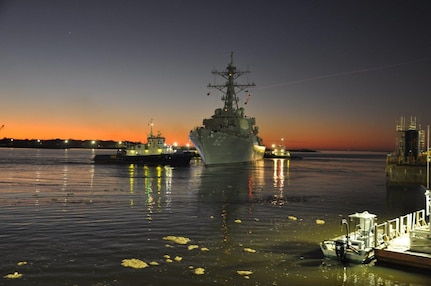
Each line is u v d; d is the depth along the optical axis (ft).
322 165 433.48
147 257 62.13
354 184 196.95
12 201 121.60
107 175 234.99
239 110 352.90
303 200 132.67
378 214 108.17
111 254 63.36
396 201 133.69
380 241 64.28
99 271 55.26
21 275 53.16
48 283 50.57
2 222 87.45
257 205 118.62
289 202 126.72
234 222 90.89
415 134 189.26
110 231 79.61
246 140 336.08
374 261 60.85
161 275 54.19
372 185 191.83
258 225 87.76
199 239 74.18
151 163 362.53
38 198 129.29
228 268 57.52
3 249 65.36
